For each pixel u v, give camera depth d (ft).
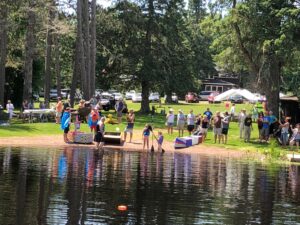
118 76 183.83
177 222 36.99
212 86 364.99
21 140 93.56
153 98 273.75
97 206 40.78
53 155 73.92
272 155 87.92
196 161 76.89
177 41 180.55
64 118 93.35
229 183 55.98
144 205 42.04
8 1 138.00
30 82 144.46
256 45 120.57
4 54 138.92
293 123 145.89
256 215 40.42
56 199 42.70
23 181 50.44
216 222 37.58
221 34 126.11
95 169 61.21
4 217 36.19
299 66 138.41
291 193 51.03
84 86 149.18
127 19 175.83
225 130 104.01
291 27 109.09
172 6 177.99
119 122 131.03
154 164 69.72
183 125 111.86
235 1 120.67
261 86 124.88
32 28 143.54
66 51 204.85
